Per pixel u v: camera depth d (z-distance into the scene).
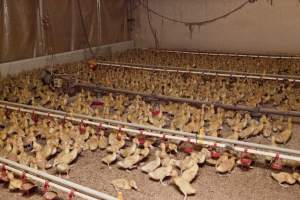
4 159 2.91
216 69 5.70
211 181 2.77
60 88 5.02
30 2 6.02
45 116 3.91
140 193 2.63
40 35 6.26
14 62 5.80
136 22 8.50
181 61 6.55
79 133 3.35
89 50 7.24
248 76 5.09
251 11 7.08
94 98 4.81
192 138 3.13
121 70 5.95
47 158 3.16
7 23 5.70
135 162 2.94
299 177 2.66
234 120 3.58
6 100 4.58
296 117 3.87
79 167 3.05
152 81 5.08
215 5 7.41
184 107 3.84
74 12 6.86
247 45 7.29
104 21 7.66
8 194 2.70
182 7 7.79
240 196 2.57
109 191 2.67
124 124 3.48
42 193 2.69
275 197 2.54
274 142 3.07
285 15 6.77
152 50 7.91
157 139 3.34
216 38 7.59
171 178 2.80
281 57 6.51
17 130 3.48
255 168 2.95
